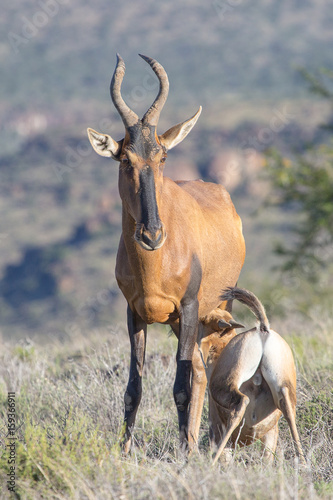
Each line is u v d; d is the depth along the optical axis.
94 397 24.73
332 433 20.73
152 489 15.30
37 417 24.64
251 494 15.30
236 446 20.62
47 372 32.53
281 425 22.39
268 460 19.36
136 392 21.20
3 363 34.25
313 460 18.33
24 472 16.58
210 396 20.91
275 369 19.11
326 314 47.56
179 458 19.16
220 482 15.60
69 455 17.20
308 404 22.48
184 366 21.06
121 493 15.50
